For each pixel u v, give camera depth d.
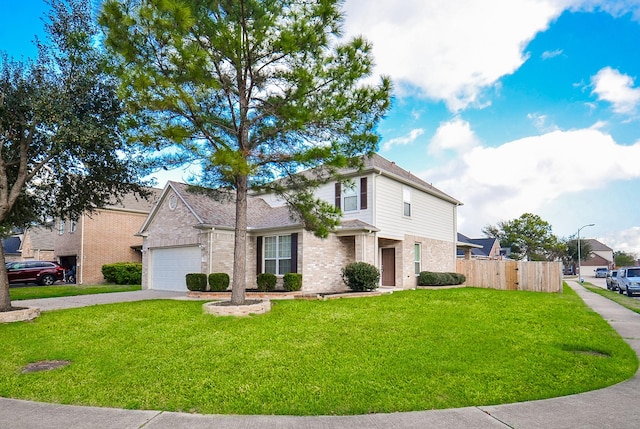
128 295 15.81
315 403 4.52
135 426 3.96
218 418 4.15
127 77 8.10
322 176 10.84
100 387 5.14
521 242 57.34
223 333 7.79
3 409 4.47
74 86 10.06
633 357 6.52
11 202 9.73
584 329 8.85
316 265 15.93
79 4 10.36
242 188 10.45
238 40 8.84
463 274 22.94
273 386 5.04
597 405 4.46
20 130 10.34
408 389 4.92
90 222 24.80
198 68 8.35
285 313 9.95
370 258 16.58
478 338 7.55
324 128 9.96
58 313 10.36
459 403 4.54
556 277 19.89
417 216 20.41
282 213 18.03
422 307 11.25
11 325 8.93
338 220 11.29
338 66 9.38
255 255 17.47
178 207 18.09
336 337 7.48
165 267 18.91
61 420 4.13
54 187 11.47
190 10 8.12
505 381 5.23
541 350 6.79
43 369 6.03
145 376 5.49
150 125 8.83
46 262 23.72
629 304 15.05
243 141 10.41
